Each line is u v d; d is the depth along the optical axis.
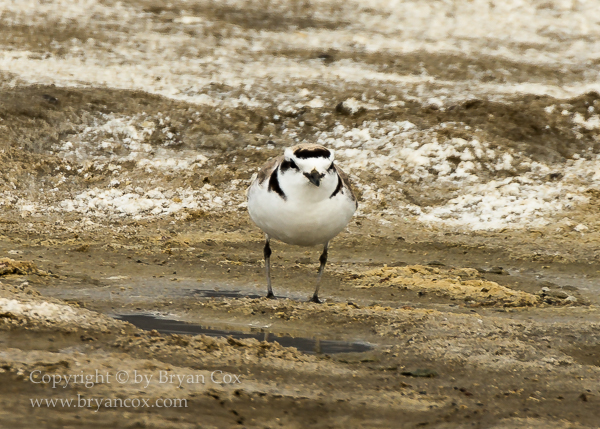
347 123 19.02
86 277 10.90
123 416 5.97
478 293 11.22
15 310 8.09
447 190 16.88
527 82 22.36
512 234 15.05
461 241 14.48
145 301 9.80
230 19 26.45
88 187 16.36
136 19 25.52
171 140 18.14
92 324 8.13
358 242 14.31
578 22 28.23
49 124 17.86
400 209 16.16
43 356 7.00
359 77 21.77
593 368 7.88
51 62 21.09
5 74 19.62
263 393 6.66
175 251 13.12
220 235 14.53
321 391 6.89
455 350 8.20
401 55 23.91
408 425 6.30
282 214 9.53
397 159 17.67
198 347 7.75
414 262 13.31
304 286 11.41
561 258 13.55
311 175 8.95
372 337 8.66
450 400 6.89
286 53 23.69
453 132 18.48
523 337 8.73
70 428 5.74
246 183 16.88
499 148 18.11
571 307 10.64
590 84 22.50
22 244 12.97
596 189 16.89
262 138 18.36
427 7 28.97
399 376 7.46
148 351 7.53
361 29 26.47
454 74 22.62
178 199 16.03
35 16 24.42
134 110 18.78
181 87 20.30
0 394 6.15
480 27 27.31
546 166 17.75
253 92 20.23
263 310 9.52
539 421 6.49
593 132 19.08
